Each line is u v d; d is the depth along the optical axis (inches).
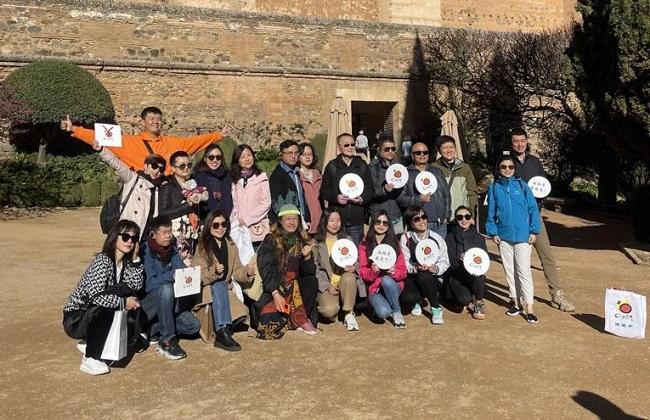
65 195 570.6
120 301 188.5
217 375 183.2
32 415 154.6
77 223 489.4
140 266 199.3
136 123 679.7
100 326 184.4
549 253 263.9
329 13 908.6
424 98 839.1
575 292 293.3
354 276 235.3
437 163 283.3
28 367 189.8
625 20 347.9
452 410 157.1
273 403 161.5
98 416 153.9
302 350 207.0
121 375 183.5
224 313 211.0
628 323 220.7
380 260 236.1
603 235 499.5
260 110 743.7
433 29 842.8
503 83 738.2
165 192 225.6
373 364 192.2
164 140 262.4
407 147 741.9
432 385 174.2
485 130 800.9
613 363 193.8
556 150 764.0
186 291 199.9
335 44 787.4
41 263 338.6
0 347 208.1
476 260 242.1
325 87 779.4
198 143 275.4
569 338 220.1
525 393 168.7
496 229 252.2
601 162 665.0
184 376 182.4
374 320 245.6
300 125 765.3
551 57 715.4
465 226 256.8
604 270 347.6
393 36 820.6
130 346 205.3
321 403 161.3
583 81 396.5
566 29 802.2
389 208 268.2
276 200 254.1
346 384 175.0
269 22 749.3
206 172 243.8
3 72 613.0
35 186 557.9
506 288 302.7
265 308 220.7
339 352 204.5
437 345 212.1
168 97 697.0
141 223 218.8
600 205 652.7
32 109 558.9
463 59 815.1
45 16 639.1
